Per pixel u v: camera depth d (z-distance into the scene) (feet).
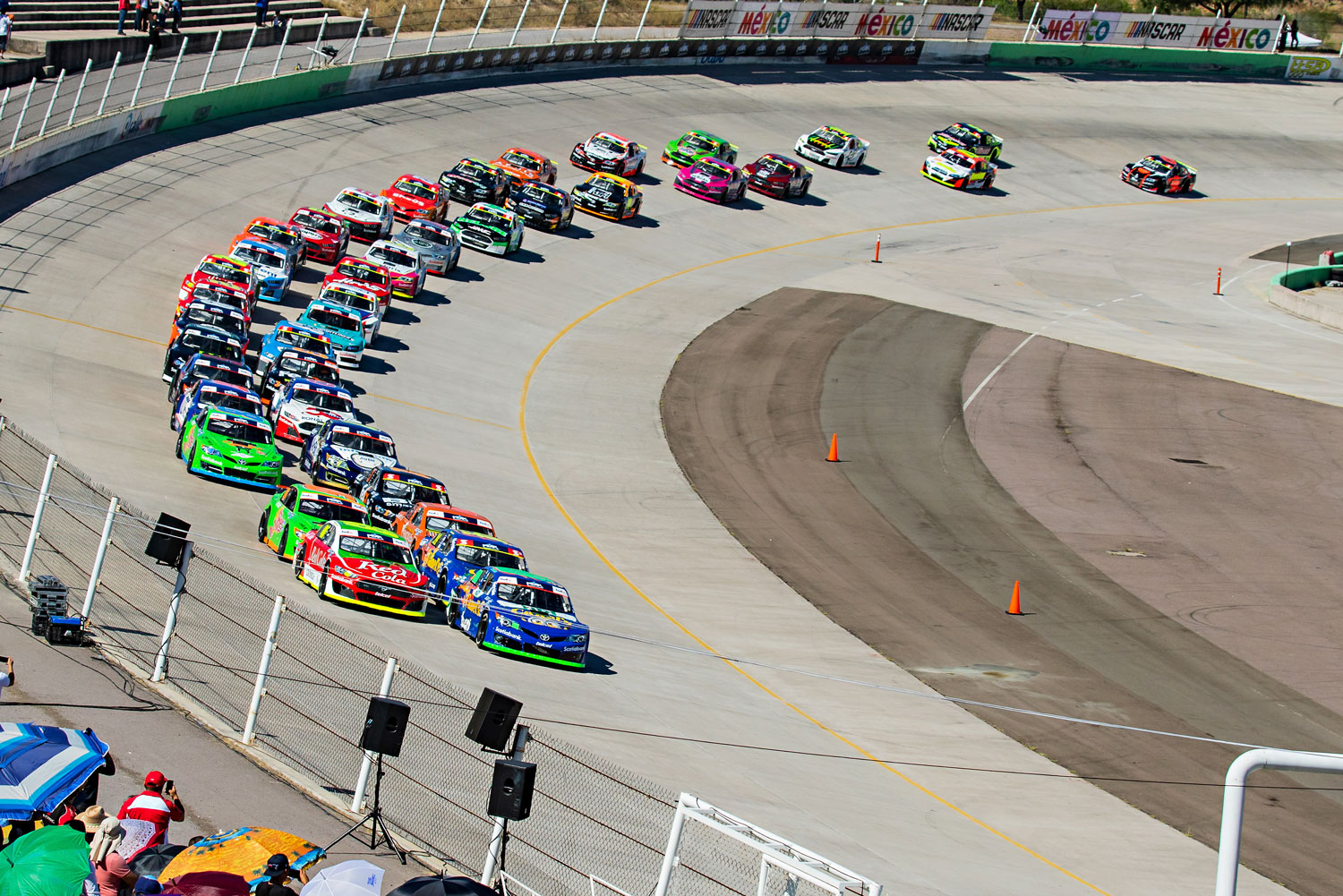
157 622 178.91
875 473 359.05
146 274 384.06
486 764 160.25
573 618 226.79
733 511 324.60
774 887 116.98
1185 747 234.99
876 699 236.63
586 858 141.79
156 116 484.74
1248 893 186.70
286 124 530.27
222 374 306.76
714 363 430.20
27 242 380.17
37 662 155.84
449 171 514.27
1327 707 258.16
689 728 205.05
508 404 371.76
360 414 332.19
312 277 422.41
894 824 186.29
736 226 575.38
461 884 96.02
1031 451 386.32
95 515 210.79
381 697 130.72
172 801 108.99
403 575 228.02
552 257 499.10
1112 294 567.59
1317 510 361.30
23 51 507.30
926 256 586.45
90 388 302.66
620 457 349.61
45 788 100.17
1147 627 286.05
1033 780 214.28
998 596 293.43
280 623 195.52
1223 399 444.55
